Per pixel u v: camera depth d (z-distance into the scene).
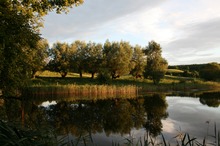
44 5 15.73
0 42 13.72
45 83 55.06
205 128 17.80
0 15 13.61
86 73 74.31
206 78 73.81
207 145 12.95
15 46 14.43
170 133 16.66
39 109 27.73
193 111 25.38
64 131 17.38
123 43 72.88
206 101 33.69
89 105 31.58
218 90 53.62
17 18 14.05
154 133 16.81
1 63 13.71
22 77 15.62
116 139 15.56
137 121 21.28
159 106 29.77
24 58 15.20
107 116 23.86
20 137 4.64
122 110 27.39
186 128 17.91
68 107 29.86
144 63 70.06
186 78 81.25
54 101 35.53
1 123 4.68
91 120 21.91
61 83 57.47
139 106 30.22
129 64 69.31
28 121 18.97
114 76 69.38
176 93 47.59
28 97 37.78
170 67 119.50
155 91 53.06
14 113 22.25
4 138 4.30
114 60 66.81
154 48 64.00
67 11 16.11
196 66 119.94
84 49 70.06
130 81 67.12
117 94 46.84
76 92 44.72
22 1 15.38
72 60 68.19
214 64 75.38
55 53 67.62
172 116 22.95
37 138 5.48
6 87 15.15
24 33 14.45
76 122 20.91
